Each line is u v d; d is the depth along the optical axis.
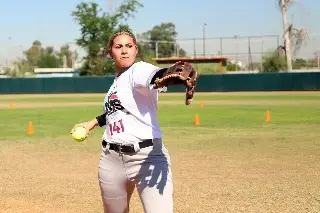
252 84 47.78
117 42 3.92
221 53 63.69
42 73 85.69
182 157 11.27
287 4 53.97
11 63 82.81
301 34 53.97
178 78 3.06
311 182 8.40
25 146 13.53
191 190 7.93
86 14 69.19
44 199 7.55
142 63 3.82
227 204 7.00
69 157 11.62
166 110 26.17
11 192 8.03
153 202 3.82
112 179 4.02
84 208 7.02
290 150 12.06
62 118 22.36
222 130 16.72
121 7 69.00
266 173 9.28
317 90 45.47
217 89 48.69
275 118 20.70
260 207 6.80
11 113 25.39
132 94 3.85
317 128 16.83
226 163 10.41
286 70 57.44
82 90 52.34
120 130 3.90
